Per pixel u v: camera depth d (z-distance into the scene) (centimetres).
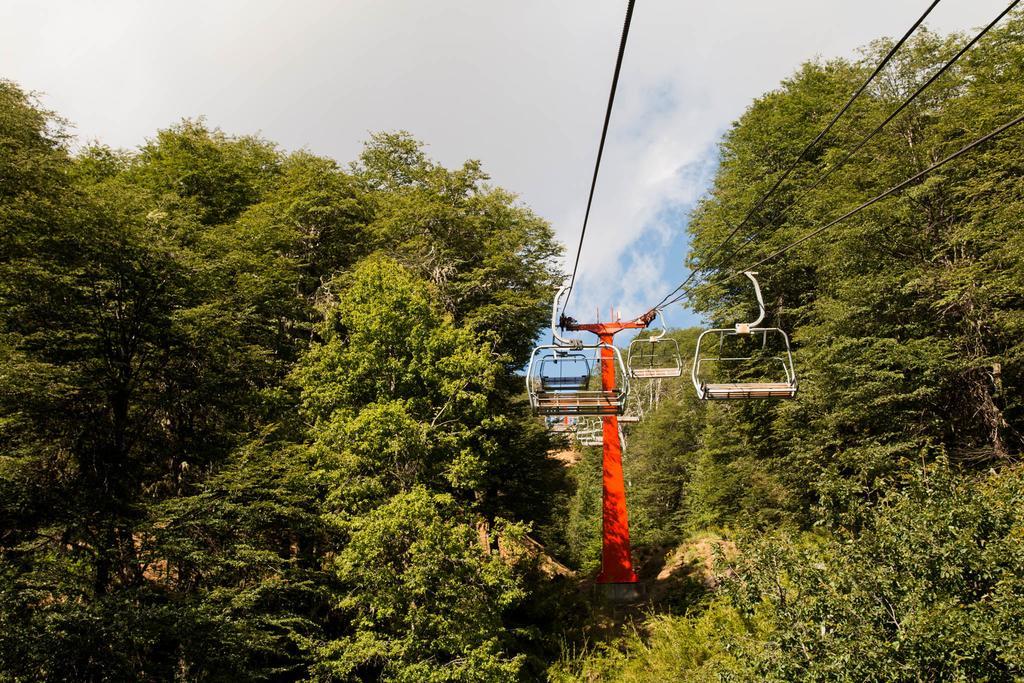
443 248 2381
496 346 2359
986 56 2197
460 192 2575
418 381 1873
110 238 1599
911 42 2383
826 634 873
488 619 1503
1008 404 1744
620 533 2361
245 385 1923
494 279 2345
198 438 1773
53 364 1477
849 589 898
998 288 1672
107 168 2616
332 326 2006
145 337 1670
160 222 1823
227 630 1336
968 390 1812
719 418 3138
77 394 1496
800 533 1989
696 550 2622
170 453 1681
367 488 1594
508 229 2619
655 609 2147
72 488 1420
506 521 1753
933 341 1827
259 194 2691
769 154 2875
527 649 1967
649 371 1664
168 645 1417
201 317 1691
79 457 1498
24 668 1122
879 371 1808
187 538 1390
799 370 2311
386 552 1520
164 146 2589
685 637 1653
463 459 1712
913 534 884
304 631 1658
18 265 1445
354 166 3089
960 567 844
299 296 2248
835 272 2238
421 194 2538
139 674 1295
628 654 1795
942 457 1026
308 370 1845
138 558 1380
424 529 1462
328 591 1545
